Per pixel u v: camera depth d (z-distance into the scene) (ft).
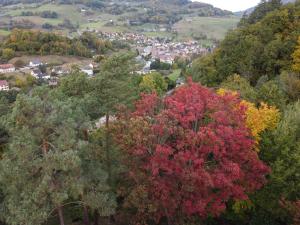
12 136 62.90
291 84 118.42
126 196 76.33
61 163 57.16
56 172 63.98
